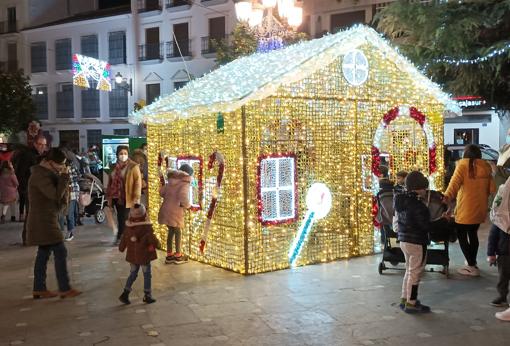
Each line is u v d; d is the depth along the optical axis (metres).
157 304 6.11
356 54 8.27
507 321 5.43
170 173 8.16
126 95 34.31
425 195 6.25
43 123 37.56
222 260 7.82
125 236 6.20
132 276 6.16
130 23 34.00
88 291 6.76
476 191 7.11
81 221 12.69
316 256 8.02
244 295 6.39
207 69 31.69
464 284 6.83
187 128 8.67
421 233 5.66
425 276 7.23
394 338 5.00
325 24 28.33
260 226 7.45
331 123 8.23
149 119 9.40
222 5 30.94
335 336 5.06
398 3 12.96
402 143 9.38
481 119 24.20
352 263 7.98
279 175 7.65
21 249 9.59
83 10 39.53
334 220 8.31
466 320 5.47
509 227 5.66
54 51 36.91
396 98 8.78
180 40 32.50
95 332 5.25
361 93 8.38
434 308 5.86
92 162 22.16
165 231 9.25
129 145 14.36
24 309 6.04
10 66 38.50
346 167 8.43
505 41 11.93
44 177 6.30
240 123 7.28
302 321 5.46
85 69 27.73
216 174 7.94
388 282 6.90
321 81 7.95
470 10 12.38
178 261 8.14
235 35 17.39
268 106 7.51
